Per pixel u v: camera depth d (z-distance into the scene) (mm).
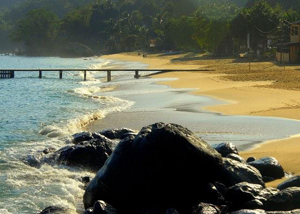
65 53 196000
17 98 41156
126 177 11984
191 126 24859
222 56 107938
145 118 28359
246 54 93375
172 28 143125
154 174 11836
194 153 11984
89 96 41156
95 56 183000
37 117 29422
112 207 11586
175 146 11961
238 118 26906
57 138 22734
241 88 41312
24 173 16438
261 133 22547
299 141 20344
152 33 193500
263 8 93562
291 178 12672
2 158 18469
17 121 28016
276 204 11211
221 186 12305
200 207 11289
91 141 17812
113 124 26812
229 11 122250
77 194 14359
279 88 40250
